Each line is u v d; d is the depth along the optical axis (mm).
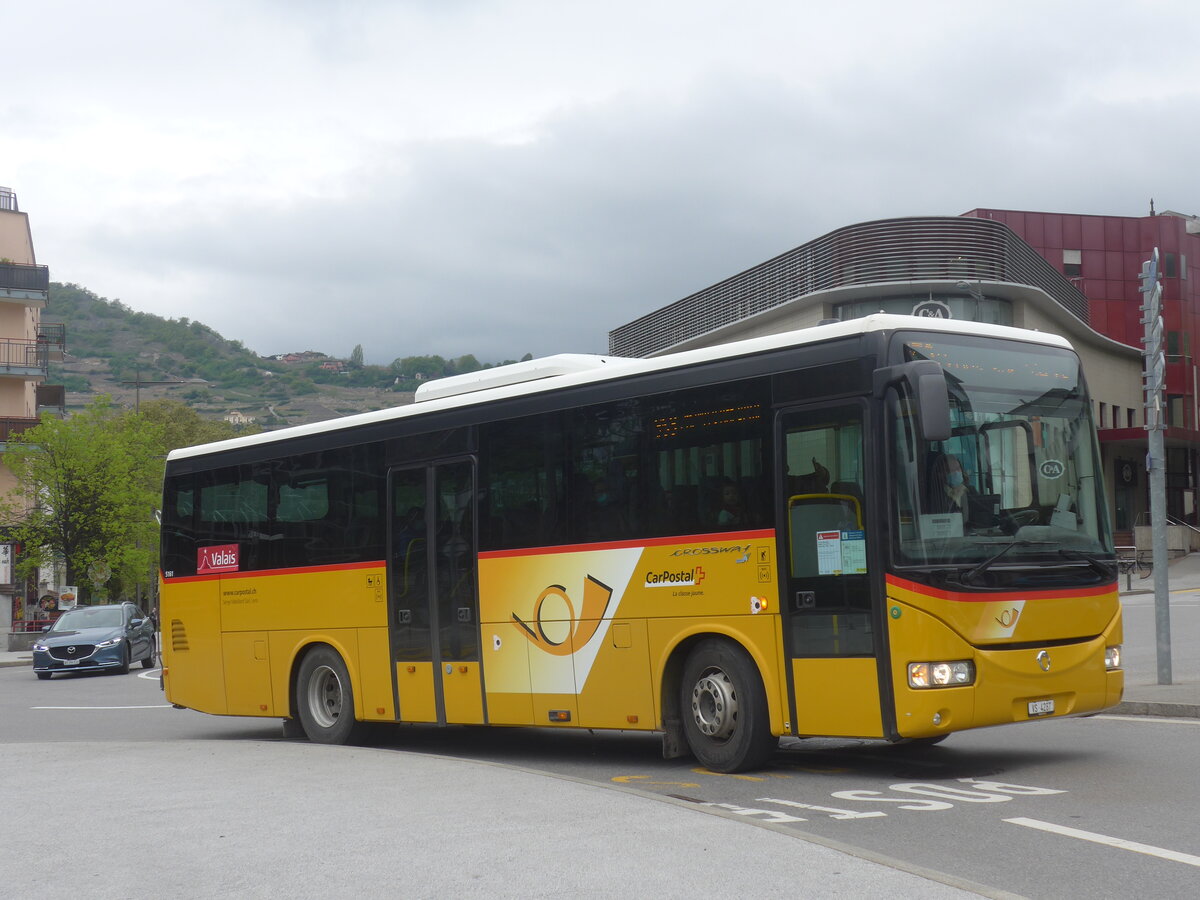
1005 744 11984
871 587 9633
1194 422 71188
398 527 13680
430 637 13211
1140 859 7094
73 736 17188
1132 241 71625
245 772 11195
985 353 10266
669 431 11172
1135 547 53406
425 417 13492
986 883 6645
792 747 12602
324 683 14625
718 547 10672
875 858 6793
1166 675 15344
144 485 54594
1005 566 9758
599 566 11594
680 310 54500
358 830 8039
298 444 15102
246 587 15562
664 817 8125
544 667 12047
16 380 62312
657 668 11086
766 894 6125
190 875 6945
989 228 42406
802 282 44781
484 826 8008
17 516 52656
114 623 33000
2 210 66812
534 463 12305
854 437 9867
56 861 7441
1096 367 59781
